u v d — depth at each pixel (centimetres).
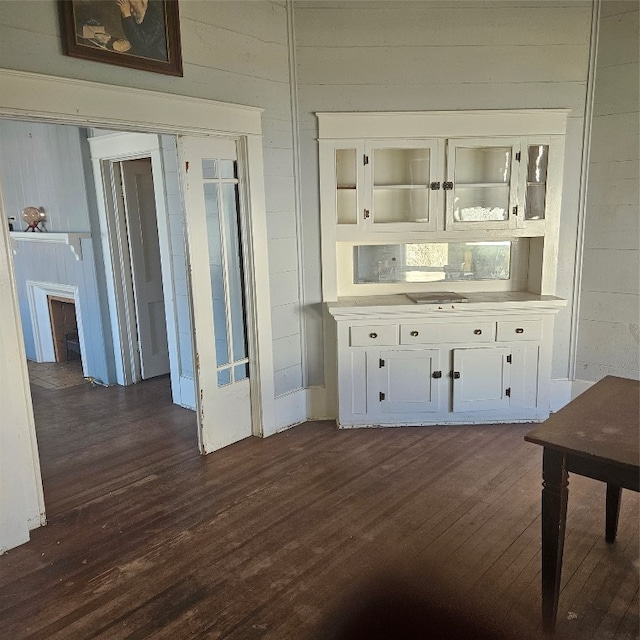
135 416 407
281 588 217
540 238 378
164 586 220
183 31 295
